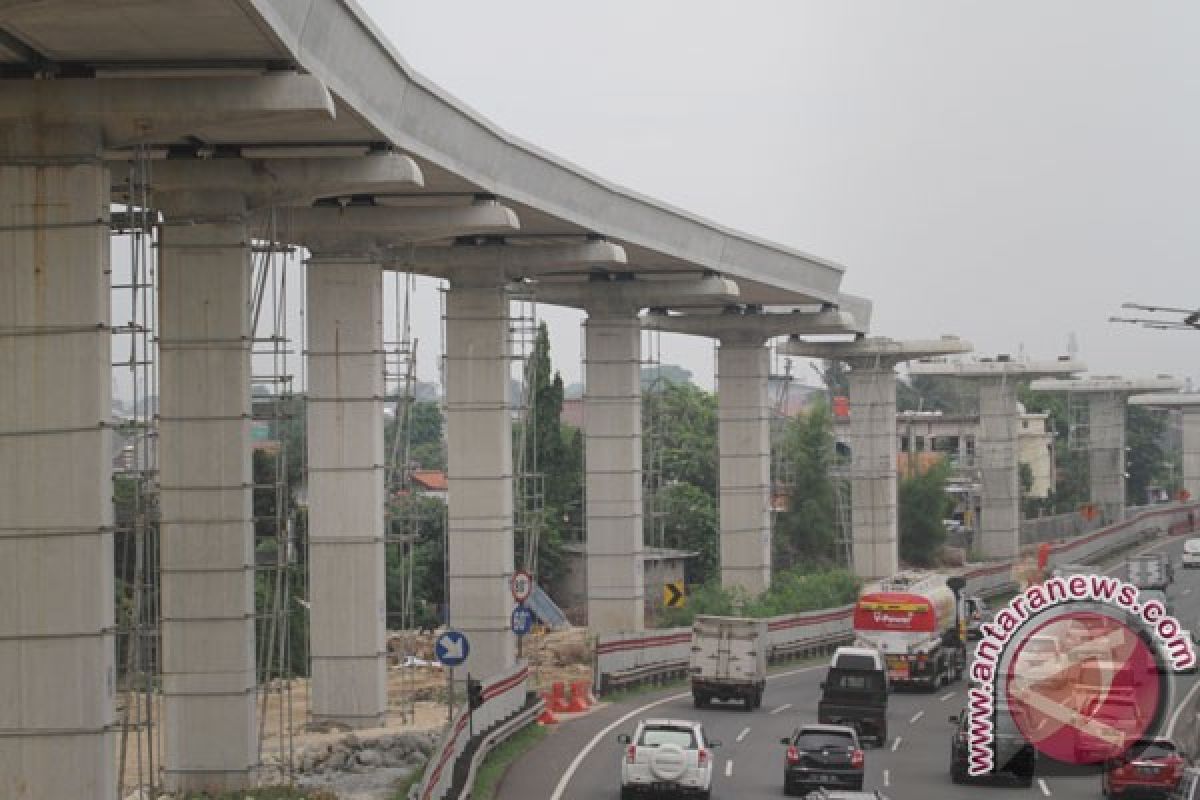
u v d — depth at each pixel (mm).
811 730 62219
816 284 143750
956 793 62625
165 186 66812
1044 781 65250
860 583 156500
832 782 61250
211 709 67000
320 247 80625
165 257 67312
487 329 98875
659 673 99000
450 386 99125
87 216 51938
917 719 85062
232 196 67438
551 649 113625
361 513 80562
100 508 51781
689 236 116375
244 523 67188
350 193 69312
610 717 84250
